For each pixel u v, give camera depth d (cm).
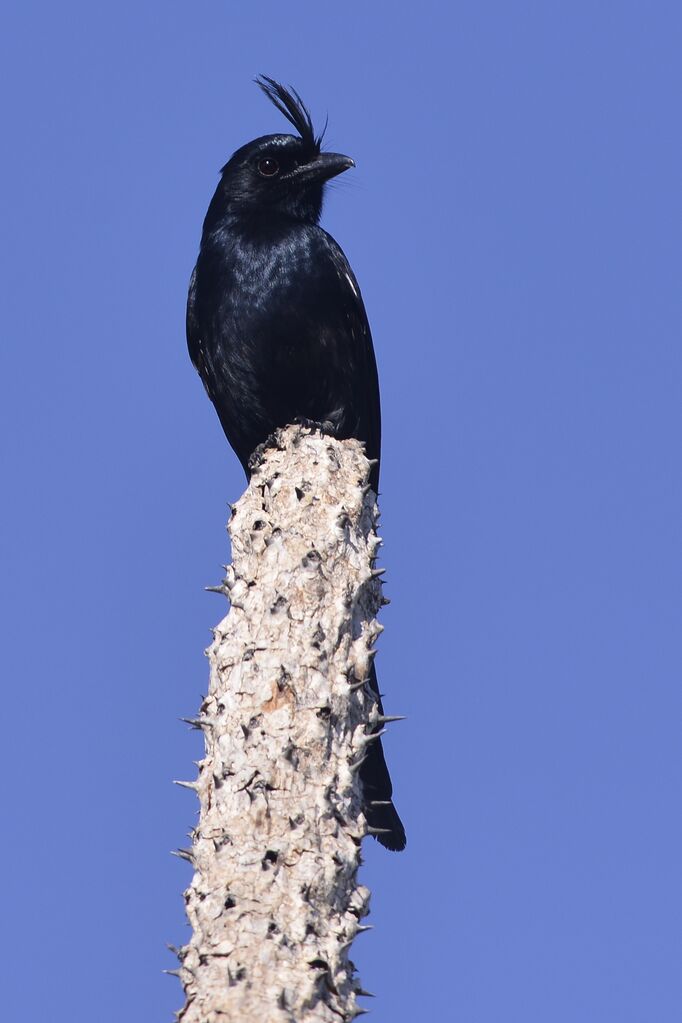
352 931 941
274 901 920
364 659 1066
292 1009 877
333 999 902
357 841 981
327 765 1000
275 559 1081
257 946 898
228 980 886
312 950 909
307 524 1106
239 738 991
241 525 1115
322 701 1013
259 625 1046
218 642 1059
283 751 979
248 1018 867
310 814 966
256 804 955
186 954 920
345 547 1104
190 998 898
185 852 975
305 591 1060
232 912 914
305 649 1032
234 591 1079
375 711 1075
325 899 938
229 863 939
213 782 988
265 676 1016
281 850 939
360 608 1103
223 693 1027
